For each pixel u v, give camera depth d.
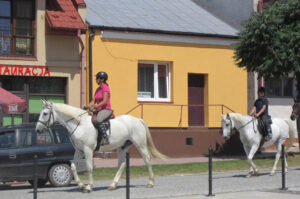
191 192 12.73
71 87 21.14
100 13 23.77
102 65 21.73
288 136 17.45
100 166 18.42
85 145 12.58
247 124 16.02
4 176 13.55
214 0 28.22
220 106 24.30
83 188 12.75
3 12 20.39
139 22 23.55
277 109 27.22
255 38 20.27
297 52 20.12
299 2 20.48
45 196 12.09
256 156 22.55
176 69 23.31
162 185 14.27
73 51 21.20
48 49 20.73
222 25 26.50
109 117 12.94
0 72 19.77
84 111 12.85
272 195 12.06
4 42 20.30
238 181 15.06
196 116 24.17
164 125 22.83
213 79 24.22
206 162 20.00
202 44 23.95
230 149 23.94
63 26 19.98
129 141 13.53
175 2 28.97
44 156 13.98
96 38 21.62
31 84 20.66
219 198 11.67
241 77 24.89
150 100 23.06
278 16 20.33
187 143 23.02
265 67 20.05
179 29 23.73
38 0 20.66
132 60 22.34
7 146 13.76
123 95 22.09
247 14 26.28
